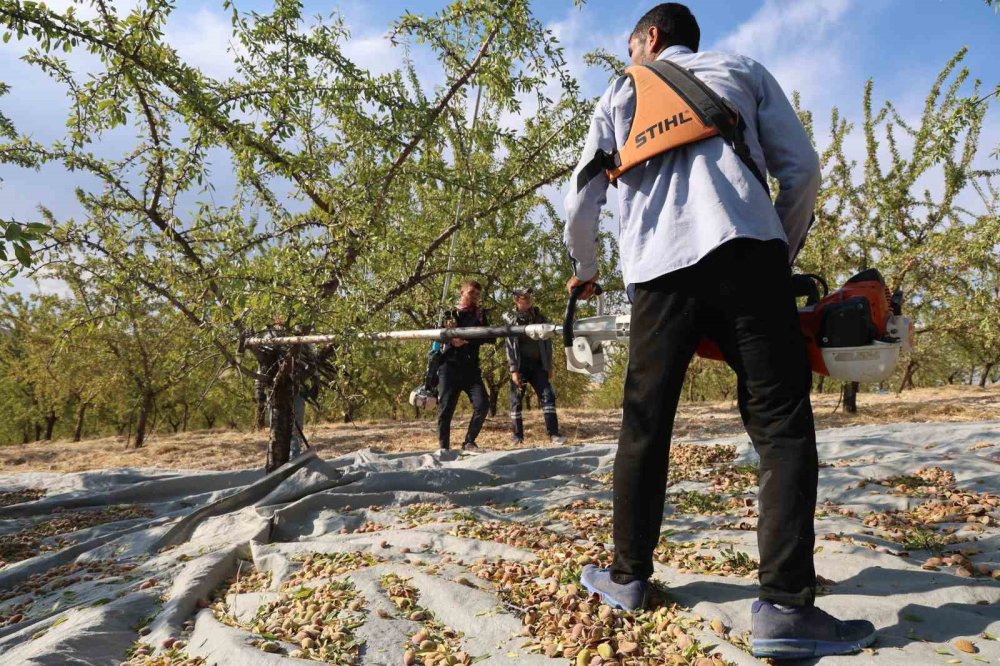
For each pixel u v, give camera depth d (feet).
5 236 6.87
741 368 6.68
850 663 5.82
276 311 15.40
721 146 6.58
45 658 7.42
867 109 38.86
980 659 5.77
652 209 6.84
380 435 33.68
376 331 15.99
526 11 17.63
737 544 9.43
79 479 22.49
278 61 16.80
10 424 93.50
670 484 15.31
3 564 13.78
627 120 7.14
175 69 15.51
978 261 34.06
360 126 17.19
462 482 17.34
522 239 32.30
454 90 18.21
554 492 15.76
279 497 15.83
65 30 13.93
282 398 18.71
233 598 9.37
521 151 19.92
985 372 61.00
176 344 21.71
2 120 16.89
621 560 7.21
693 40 7.81
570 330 8.18
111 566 12.66
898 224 39.24
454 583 8.39
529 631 7.04
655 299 6.74
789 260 7.07
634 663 6.20
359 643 7.25
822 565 8.42
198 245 17.89
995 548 9.39
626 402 7.01
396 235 17.79
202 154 17.06
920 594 7.17
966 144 36.35
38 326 44.70
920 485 13.57
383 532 11.73
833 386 69.72
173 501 18.74
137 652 8.00
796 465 6.24
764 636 6.00
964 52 36.06
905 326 6.87
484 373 41.96
